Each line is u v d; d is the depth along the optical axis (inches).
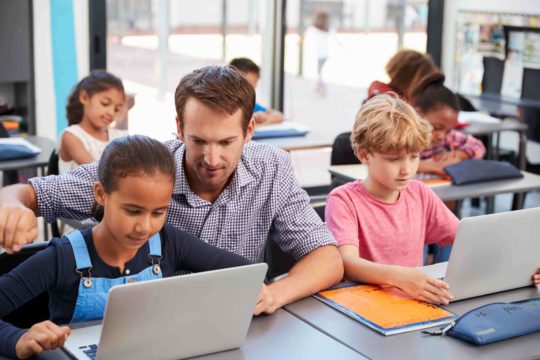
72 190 72.7
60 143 136.0
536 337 63.6
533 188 130.2
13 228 59.4
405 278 72.8
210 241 76.3
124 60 201.8
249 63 167.3
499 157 204.1
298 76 228.2
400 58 151.2
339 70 233.8
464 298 72.2
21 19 181.3
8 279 60.0
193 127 67.2
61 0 186.2
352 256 79.6
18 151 138.9
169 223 75.8
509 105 214.5
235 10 218.5
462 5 236.5
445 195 122.3
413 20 241.0
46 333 54.5
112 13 197.0
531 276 76.2
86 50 193.3
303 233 77.8
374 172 86.8
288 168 80.2
